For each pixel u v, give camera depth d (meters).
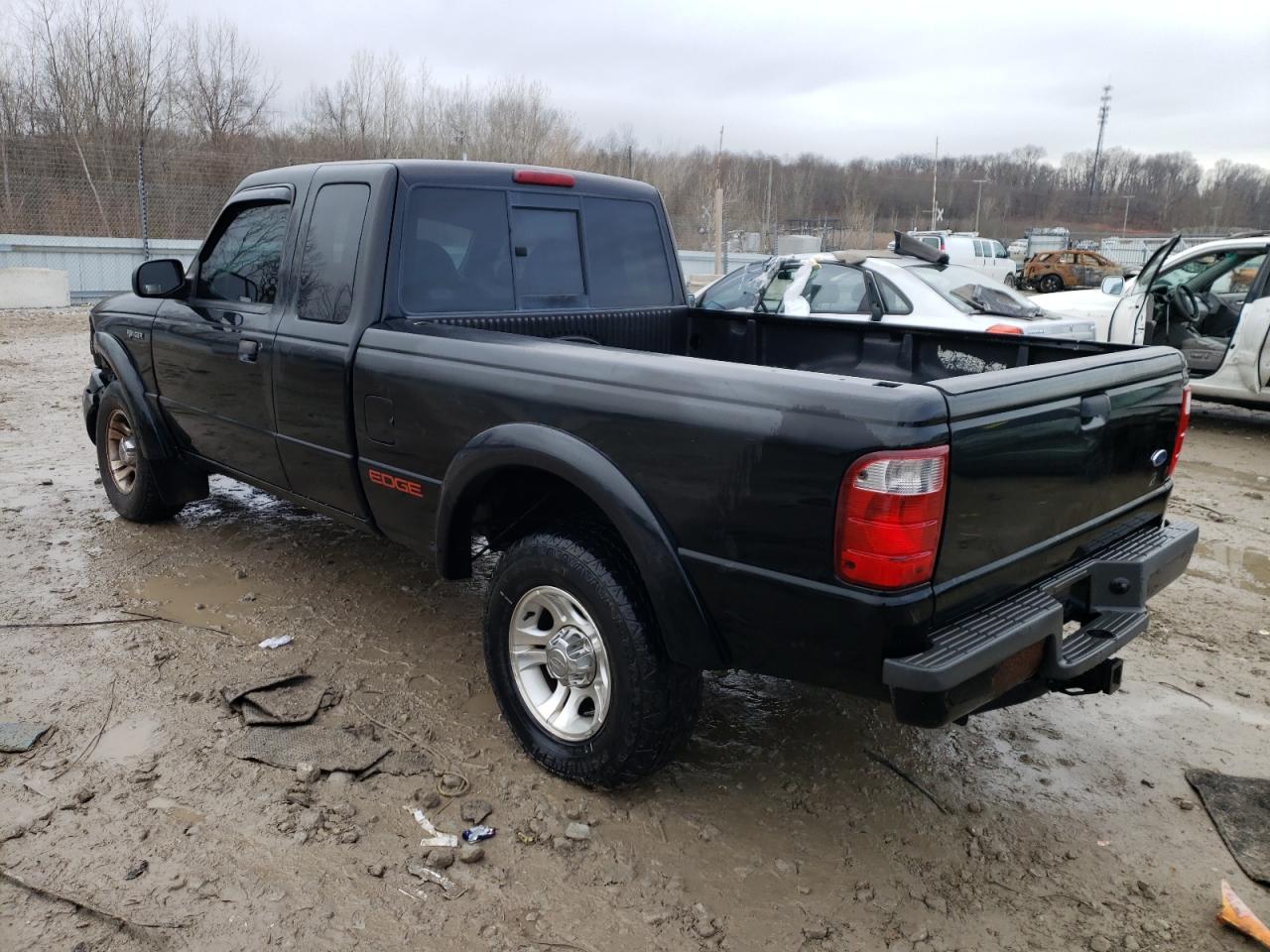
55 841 2.79
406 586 4.75
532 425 3.01
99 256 17.95
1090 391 2.84
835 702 3.81
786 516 2.45
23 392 9.48
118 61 27.78
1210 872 2.87
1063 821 3.10
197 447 4.89
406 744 3.36
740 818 3.03
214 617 4.32
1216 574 5.41
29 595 4.47
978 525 2.48
